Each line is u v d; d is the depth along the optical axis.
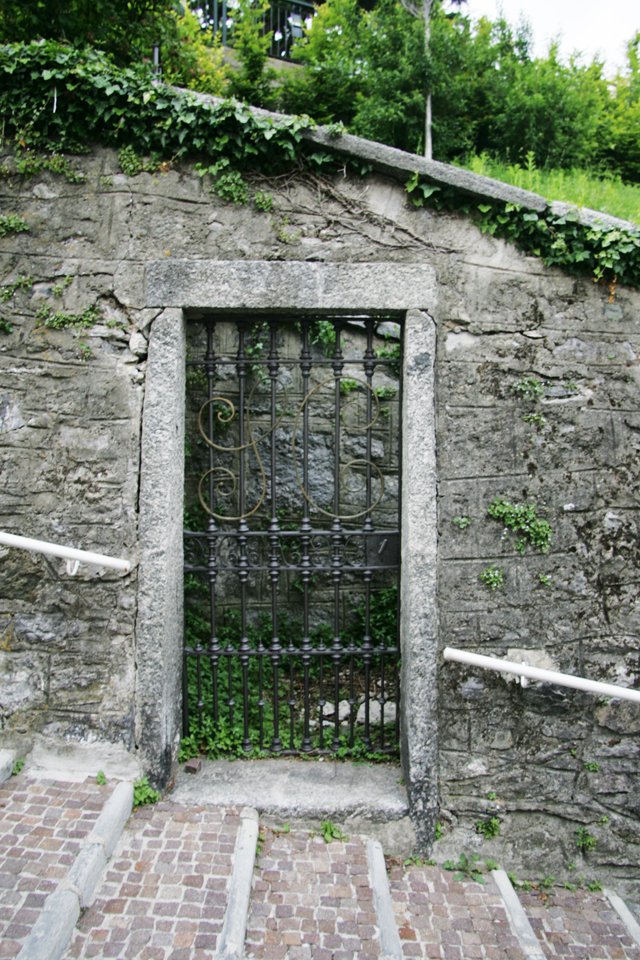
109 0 3.29
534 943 2.23
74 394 2.54
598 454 2.62
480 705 2.61
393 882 2.47
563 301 2.60
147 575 2.54
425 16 5.28
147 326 2.54
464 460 2.58
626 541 2.63
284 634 4.48
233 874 2.22
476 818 2.62
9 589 2.55
